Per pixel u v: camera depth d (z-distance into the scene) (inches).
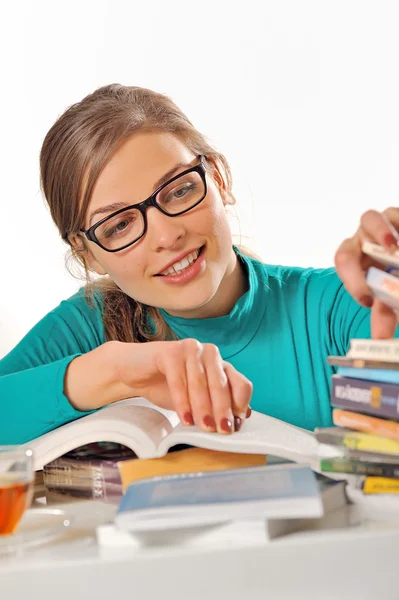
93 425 40.0
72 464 41.6
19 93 159.9
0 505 31.6
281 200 157.9
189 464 38.6
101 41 159.8
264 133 157.5
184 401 39.8
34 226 159.8
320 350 64.9
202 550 27.8
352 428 34.9
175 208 55.6
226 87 157.5
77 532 32.4
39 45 159.9
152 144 55.8
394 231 36.6
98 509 37.5
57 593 27.7
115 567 27.7
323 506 31.1
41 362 67.2
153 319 66.6
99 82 160.2
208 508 28.5
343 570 27.8
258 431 38.8
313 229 157.9
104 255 58.0
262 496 28.9
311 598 27.8
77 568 27.7
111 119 55.8
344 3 154.6
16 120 159.9
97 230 56.8
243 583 27.8
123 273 57.9
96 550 29.0
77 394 48.3
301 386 64.6
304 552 27.8
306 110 156.6
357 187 156.9
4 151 159.0
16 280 158.7
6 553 29.7
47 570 27.7
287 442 36.9
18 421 49.9
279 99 156.9
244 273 65.8
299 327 65.2
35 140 160.2
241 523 28.4
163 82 158.9
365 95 155.7
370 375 33.7
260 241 158.2
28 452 33.5
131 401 47.7
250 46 156.6
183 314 63.7
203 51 157.6
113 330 67.9
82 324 68.9
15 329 157.9
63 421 49.4
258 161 157.8
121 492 39.8
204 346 40.8
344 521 30.2
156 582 27.7
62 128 58.1
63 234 63.4
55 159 58.8
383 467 33.1
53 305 159.6
